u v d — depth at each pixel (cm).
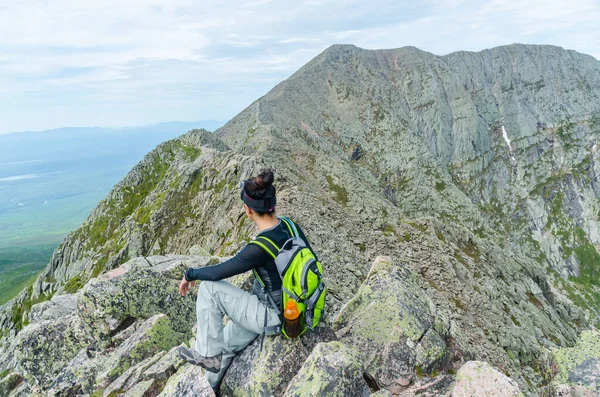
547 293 5375
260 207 579
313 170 13562
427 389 741
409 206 19500
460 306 3089
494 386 675
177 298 1112
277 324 648
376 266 1045
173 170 9425
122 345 994
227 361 700
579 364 855
